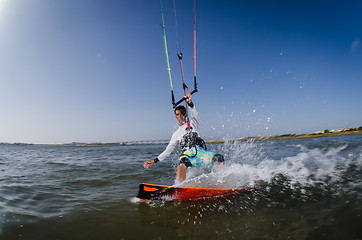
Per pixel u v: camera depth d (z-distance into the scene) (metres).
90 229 2.00
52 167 6.04
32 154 12.12
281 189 2.91
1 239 1.79
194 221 2.11
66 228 2.02
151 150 13.66
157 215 2.30
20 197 2.97
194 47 3.52
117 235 1.88
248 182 3.34
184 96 3.64
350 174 3.42
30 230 1.97
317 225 1.82
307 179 3.35
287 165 4.60
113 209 2.51
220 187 3.12
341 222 1.82
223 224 2.00
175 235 1.84
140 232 1.92
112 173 4.94
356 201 2.20
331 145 8.34
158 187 2.82
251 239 1.71
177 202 2.71
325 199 2.38
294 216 2.03
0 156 10.49
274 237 1.71
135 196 3.07
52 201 2.84
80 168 5.77
